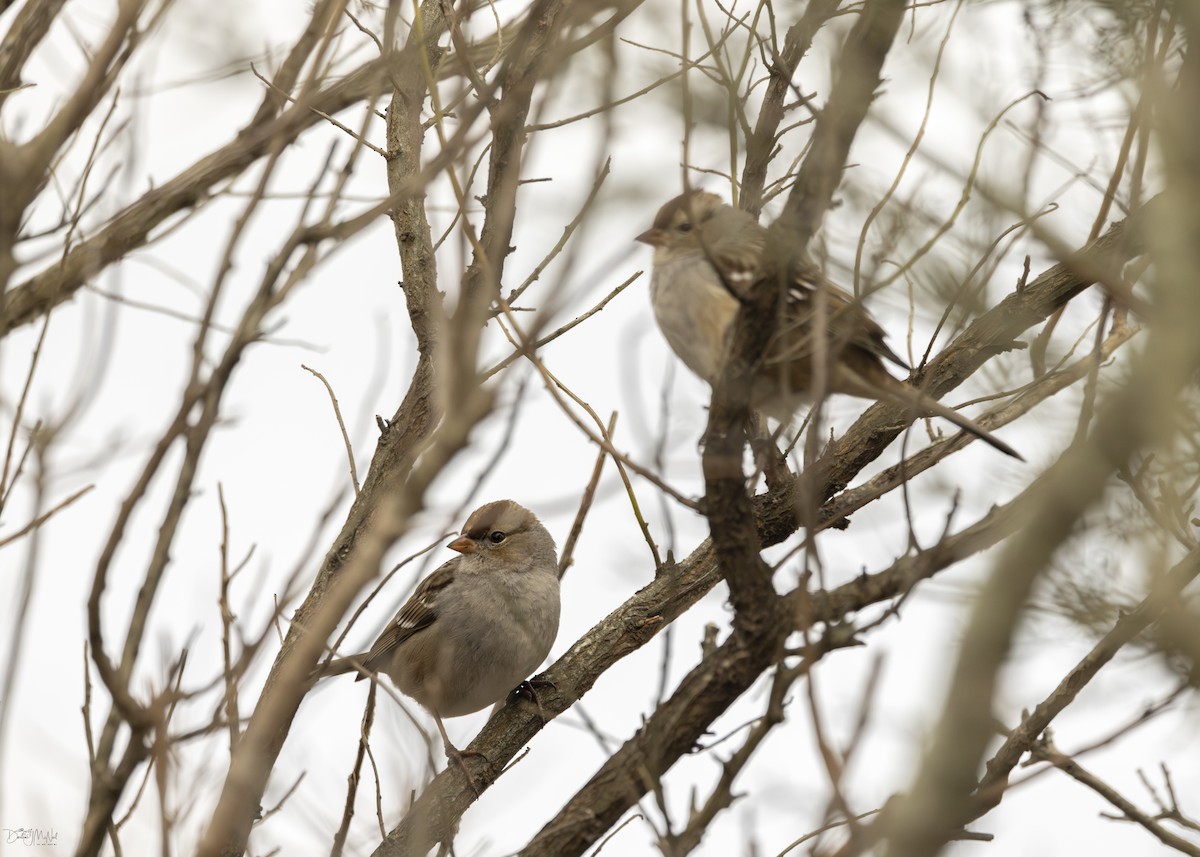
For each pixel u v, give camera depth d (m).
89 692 6.26
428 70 7.07
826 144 6.28
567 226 7.34
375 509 8.47
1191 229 5.41
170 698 5.62
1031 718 7.36
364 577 4.81
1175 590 6.78
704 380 9.32
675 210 9.53
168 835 5.32
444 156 5.97
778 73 7.88
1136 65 6.63
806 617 5.46
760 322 6.67
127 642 5.66
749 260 9.11
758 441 7.92
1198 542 7.15
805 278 8.08
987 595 5.27
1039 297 8.73
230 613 6.31
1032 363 8.48
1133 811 7.57
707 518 6.83
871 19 6.00
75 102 6.24
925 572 6.30
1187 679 7.27
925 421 9.38
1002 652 5.20
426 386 9.09
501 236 5.86
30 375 6.49
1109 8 6.72
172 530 5.77
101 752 5.73
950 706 5.18
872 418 9.87
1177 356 5.23
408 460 8.38
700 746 6.91
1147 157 6.88
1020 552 5.26
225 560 6.43
